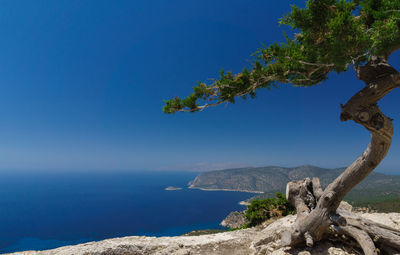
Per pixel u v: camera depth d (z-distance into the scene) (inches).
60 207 7632.9
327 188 248.8
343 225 232.1
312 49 163.9
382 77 174.4
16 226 4817.9
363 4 152.3
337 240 250.4
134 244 317.1
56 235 3978.8
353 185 229.6
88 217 5802.2
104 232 4168.3
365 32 136.3
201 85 218.7
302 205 274.4
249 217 543.2
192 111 221.5
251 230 389.7
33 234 4067.4
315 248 246.4
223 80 214.1
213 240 338.0
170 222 5049.2
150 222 5098.4
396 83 168.4
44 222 5206.7
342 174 238.1
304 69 181.8
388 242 219.1
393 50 167.0
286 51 176.6
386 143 194.1
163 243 327.6
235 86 206.5
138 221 5236.2
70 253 293.4
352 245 237.8
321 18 146.3
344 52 131.4
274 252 257.8
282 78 200.2
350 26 123.1
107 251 301.6
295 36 189.6
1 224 5019.7
